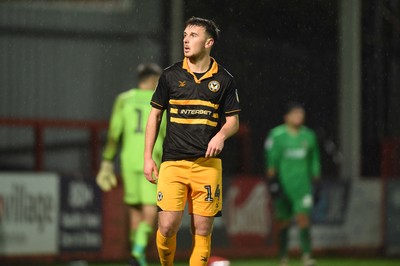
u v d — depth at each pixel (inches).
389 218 1957.4
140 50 2135.8
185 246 1651.1
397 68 2060.8
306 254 1493.6
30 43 2101.4
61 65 2132.1
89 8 2161.7
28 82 2091.5
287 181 1507.1
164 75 741.3
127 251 1630.2
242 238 1770.4
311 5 1701.5
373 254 1931.6
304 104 1998.0
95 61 2160.4
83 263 1556.3
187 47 730.8
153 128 745.6
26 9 2106.3
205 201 741.9
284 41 1800.0
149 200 1099.9
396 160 2057.1
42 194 1568.7
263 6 1641.2
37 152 1756.9
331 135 2079.2
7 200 1534.2
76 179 1604.3
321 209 1877.5
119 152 1994.3
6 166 2015.3
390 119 2087.8
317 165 1523.1
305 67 1926.7
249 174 2003.0
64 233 1583.4
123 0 2154.3
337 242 1893.5
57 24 2132.1
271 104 1940.2
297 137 1510.8
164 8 2055.9
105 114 2166.6
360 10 1957.4
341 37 1956.2
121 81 2178.9
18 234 1541.6
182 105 735.7
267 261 1675.7
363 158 2108.8
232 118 735.7
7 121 1733.5
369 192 1945.1
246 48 1700.3
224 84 735.1
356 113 2047.2
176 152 740.7
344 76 2001.7
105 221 1619.1
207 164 740.7
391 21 2009.1
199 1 1512.1
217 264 1182.3
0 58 2066.9
